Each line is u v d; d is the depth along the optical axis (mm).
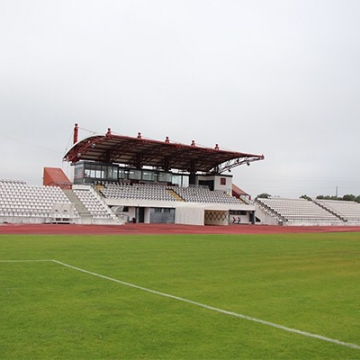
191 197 61750
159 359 5305
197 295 9117
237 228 48094
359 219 75938
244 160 63656
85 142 52469
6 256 14453
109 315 7246
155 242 23062
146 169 62812
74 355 5348
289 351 5711
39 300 8156
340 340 6227
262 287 10297
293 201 75188
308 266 14531
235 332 6488
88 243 20766
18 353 5359
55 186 51469
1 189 44469
